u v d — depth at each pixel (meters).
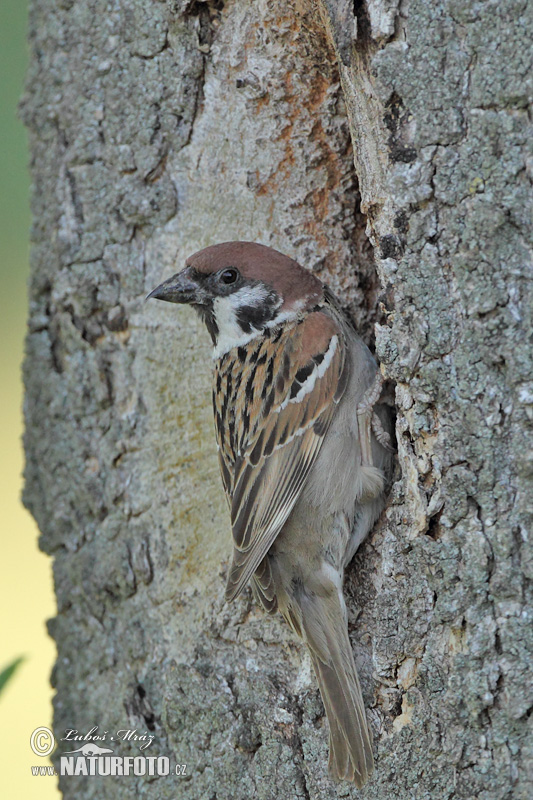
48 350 8.60
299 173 8.02
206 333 8.05
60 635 8.79
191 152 8.05
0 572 13.82
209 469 8.05
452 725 6.54
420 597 6.72
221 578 7.88
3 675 7.07
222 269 7.77
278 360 7.76
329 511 7.39
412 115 6.55
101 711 8.38
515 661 6.37
